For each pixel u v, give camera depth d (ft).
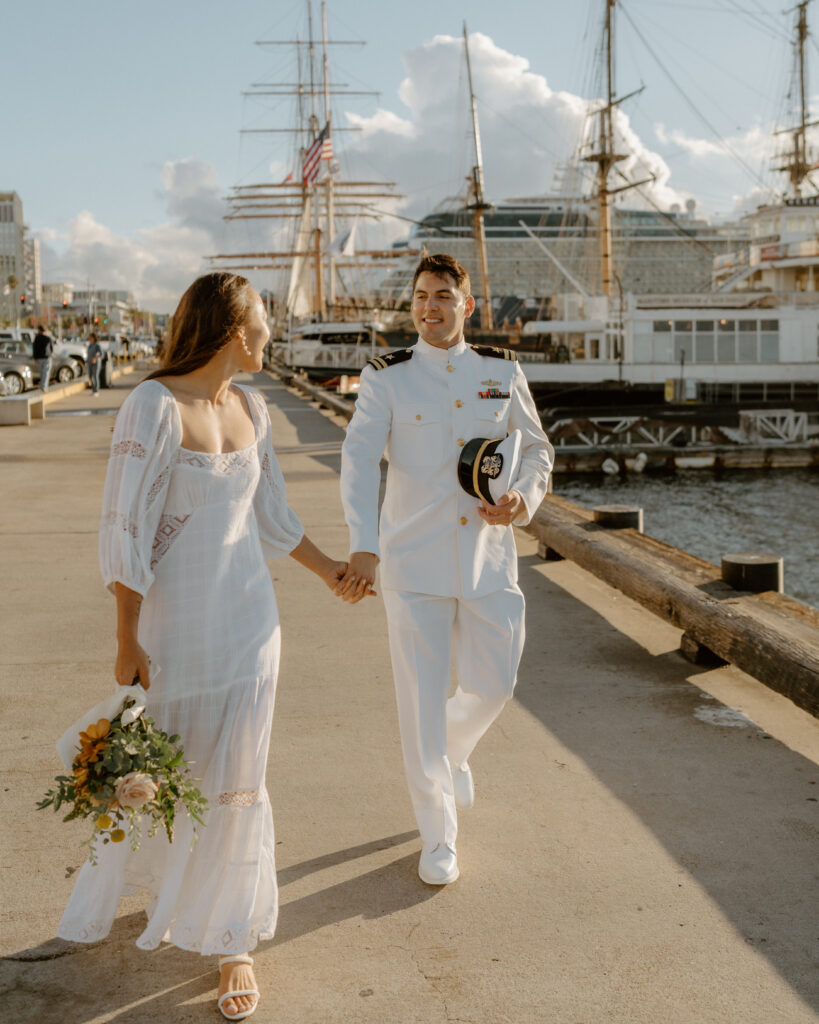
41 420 75.25
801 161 168.14
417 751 10.22
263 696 8.48
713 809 12.00
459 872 10.47
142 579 7.77
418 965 8.82
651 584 19.33
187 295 8.25
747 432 111.24
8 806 12.02
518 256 269.23
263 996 8.39
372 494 10.23
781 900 9.91
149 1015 8.16
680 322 122.01
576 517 27.25
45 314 502.38
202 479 8.09
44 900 9.91
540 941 9.19
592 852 10.93
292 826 11.54
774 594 18.12
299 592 23.52
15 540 29.66
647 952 9.00
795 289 143.54
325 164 202.18
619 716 15.23
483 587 10.32
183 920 8.25
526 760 13.52
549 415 115.85
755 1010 8.16
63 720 14.97
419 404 10.33
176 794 7.70
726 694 16.24
